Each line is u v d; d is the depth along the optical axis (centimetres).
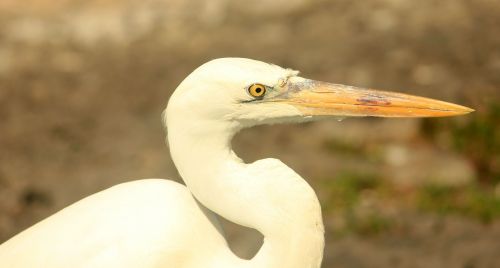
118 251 639
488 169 1268
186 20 1809
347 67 1578
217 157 632
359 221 1145
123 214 655
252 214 630
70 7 1844
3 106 1538
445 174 1245
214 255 656
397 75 1542
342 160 1309
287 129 1408
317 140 1370
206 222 662
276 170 629
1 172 1323
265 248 638
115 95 1564
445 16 1770
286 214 627
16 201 1236
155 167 1312
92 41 1755
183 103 621
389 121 1370
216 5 1845
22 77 1630
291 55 1642
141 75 1623
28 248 655
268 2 1853
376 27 1741
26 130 1457
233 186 630
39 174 1317
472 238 1105
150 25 1795
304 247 631
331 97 647
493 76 1522
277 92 635
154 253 639
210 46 1711
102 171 1315
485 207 1161
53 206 1223
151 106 1520
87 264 637
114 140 1412
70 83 1612
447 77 1526
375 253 1080
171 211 655
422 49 1639
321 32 1736
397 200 1201
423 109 650
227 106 623
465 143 1301
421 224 1140
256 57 1645
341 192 1207
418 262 1058
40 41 1744
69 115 1506
